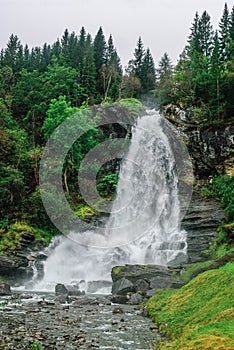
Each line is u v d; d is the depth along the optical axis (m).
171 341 15.24
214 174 50.47
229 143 49.47
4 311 21.17
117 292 28.69
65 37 95.56
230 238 34.84
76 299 26.62
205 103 55.97
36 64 81.25
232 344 11.27
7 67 72.06
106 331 17.23
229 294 17.42
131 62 87.25
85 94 66.88
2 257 35.66
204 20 81.75
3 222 41.91
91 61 72.25
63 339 15.48
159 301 22.36
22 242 39.53
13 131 52.28
